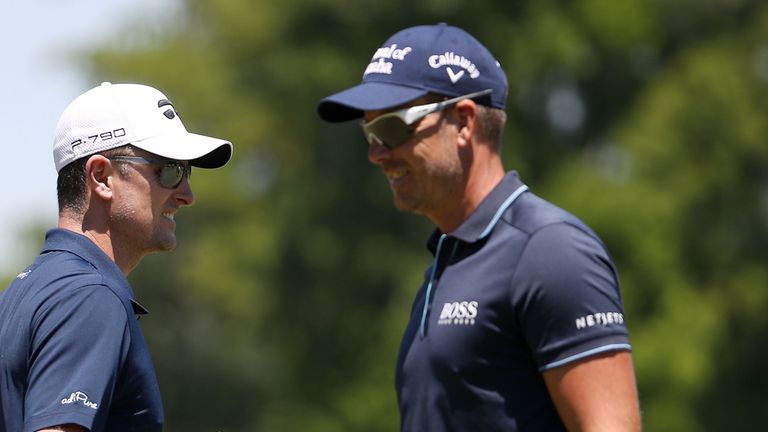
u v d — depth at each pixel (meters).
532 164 83.12
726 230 85.19
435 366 16.50
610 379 15.76
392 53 17.41
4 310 16.20
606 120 87.56
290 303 88.75
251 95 89.19
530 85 84.00
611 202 79.31
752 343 85.62
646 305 79.69
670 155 82.75
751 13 87.12
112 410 16.02
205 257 89.12
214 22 92.88
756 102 85.00
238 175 92.94
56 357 15.47
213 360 95.88
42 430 15.15
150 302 95.31
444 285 16.77
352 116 18.28
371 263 85.56
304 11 85.00
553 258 16.00
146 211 16.84
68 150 16.78
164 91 93.94
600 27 83.38
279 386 89.75
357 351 86.19
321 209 86.81
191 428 97.00
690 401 78.75
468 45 17.42
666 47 88.50
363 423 81.75
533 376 16.20
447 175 17.14
